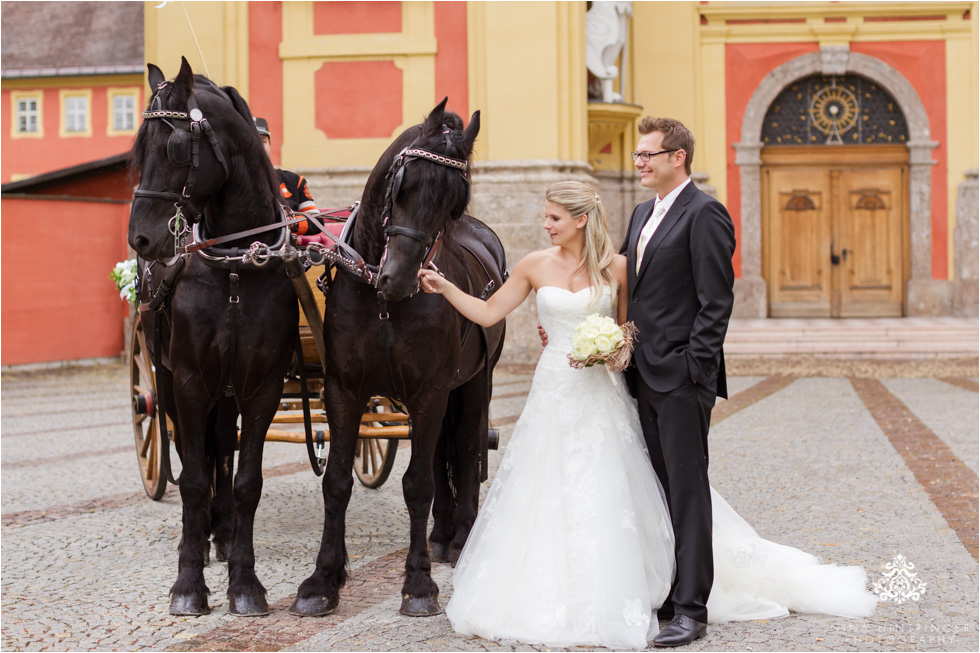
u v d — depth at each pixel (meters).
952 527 5.93
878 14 19.89
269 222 4.61
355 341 4.39
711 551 4.22
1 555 5.54
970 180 19.86
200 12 15.16
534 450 4.39
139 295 5.74
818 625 4.34
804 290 20.55
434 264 4.50
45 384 14.52
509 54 14.84
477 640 4.16
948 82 19.86
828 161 20.44
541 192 14.75
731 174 20.30
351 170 15.13
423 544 4.55
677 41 19.84
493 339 5.51
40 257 16.44
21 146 29.70
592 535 4.23
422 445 4.50
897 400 11.77
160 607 4.61
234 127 4.42
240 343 4.44
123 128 29.25
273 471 8.17
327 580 4.51
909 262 20.20
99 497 7.11
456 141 4.04
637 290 4.40
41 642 4.14
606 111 16.92
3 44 30.17
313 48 15.19
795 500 6.71
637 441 4.45
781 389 12.96
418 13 15.10
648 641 4.14
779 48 20.03
